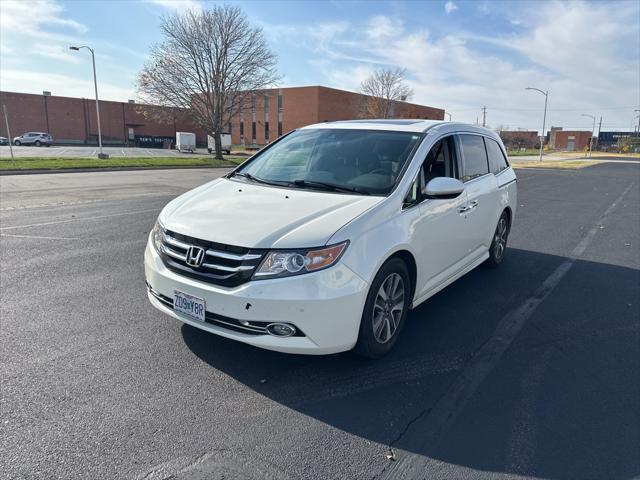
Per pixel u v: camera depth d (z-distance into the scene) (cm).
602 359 360
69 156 3403
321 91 6128
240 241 290
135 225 819
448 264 430
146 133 6831
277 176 405
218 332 298
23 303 440
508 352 368
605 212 1135
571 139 11519
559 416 285
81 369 322
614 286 540
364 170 380
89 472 226
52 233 743
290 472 231
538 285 538
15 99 5659
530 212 1120
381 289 331
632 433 269
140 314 419
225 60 3647
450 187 358
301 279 280
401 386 314
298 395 299
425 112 7906
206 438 255
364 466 237
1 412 271
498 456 247
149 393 296
